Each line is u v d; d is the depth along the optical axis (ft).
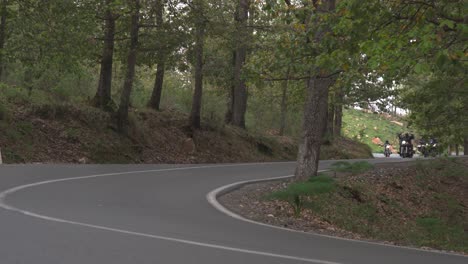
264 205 41.47
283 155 109.70
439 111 48.16
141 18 69.92
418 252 25.77
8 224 24.77
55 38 57.67
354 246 25.90
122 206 32.65
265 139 109.40
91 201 33.63
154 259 20.03
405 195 63.77
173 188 43.75
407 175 71.87
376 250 25.29
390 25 32.35
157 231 25.49
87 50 64.80
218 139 94.79
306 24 39.52
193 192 42.14
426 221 48.65
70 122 70.28
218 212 33.47
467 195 71.46
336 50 33.55
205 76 89.04
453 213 63.05
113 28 73.31
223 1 73.10
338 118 148.87
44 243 21.58
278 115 137.39
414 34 28.58
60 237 22.79
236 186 48.29
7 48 59.21
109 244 22.04
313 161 48.19
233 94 111.34
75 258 19.57
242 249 22.72
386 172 71.41
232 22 76.38
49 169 50.37
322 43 35.12
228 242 24.11
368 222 48.91
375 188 61.26
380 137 246.27
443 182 75.05
